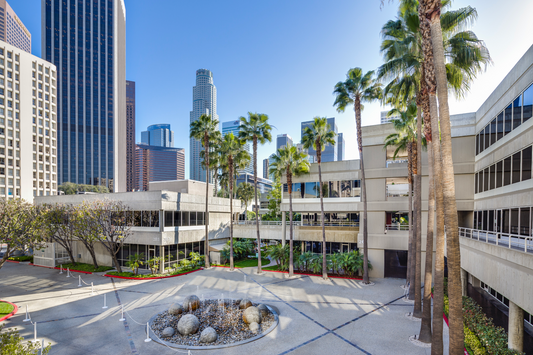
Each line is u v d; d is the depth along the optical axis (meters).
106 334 14.09
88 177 133.00
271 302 18.88
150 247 28.42
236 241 37.12
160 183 43.50
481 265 15.49
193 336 13.70
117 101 144.50
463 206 23.84
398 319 16.14
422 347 12.87
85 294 20.75
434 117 12.09
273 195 51.94
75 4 136.38
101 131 137.62
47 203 31.66
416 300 16.52
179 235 29.28
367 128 27.52
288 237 33.31
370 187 27.09
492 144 19.67
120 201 28.19
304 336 13.88
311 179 31.27
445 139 9.58
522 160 15.13
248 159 32.22
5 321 15.79
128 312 17.03
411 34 14.93
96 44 139.38
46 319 16.03
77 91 133.88
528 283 10.45
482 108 21.86
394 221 32.41
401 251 28.25
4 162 70.25
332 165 30.30
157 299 19.47
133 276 25.84
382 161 26.78
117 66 146.12
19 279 25.39
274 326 14.84
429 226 14.15
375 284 23.77
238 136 29.78
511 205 16.38
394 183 27.03
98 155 136.12
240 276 26.53
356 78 23.52
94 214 26.30
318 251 32.94
